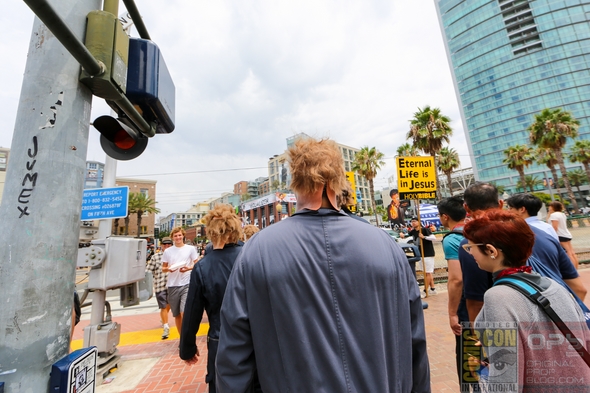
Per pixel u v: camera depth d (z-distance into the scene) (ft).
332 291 2.99
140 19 5.54
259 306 3.06
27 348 3.57
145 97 5.17
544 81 217.36
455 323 6.68
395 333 3.09
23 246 3.70
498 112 235.40
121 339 15.71
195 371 11.39
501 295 3.85
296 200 3.92
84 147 4.39
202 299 6.66
